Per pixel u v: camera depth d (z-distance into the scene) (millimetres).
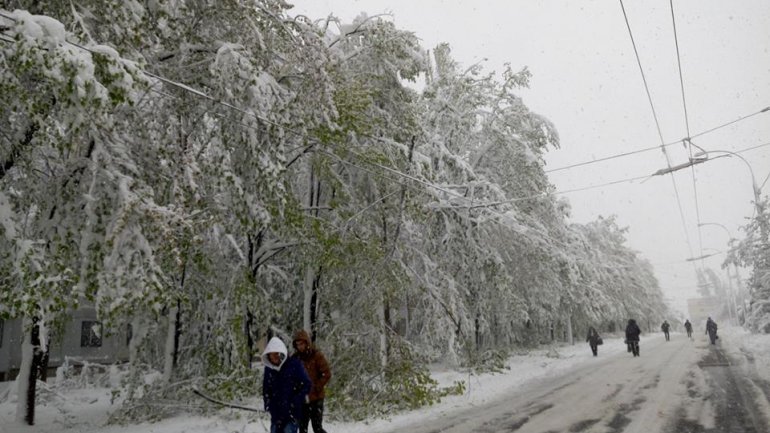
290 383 5785
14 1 7305
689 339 39000
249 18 8758
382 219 13375
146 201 7297
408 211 13289
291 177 13305
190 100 9398
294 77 10266
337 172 13992
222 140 9102
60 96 5879
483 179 19281
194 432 9219
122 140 8477
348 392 11078
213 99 8023
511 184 21453
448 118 21016
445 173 18938
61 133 7324
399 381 11180
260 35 8727
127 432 9492
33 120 6621
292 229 10734
